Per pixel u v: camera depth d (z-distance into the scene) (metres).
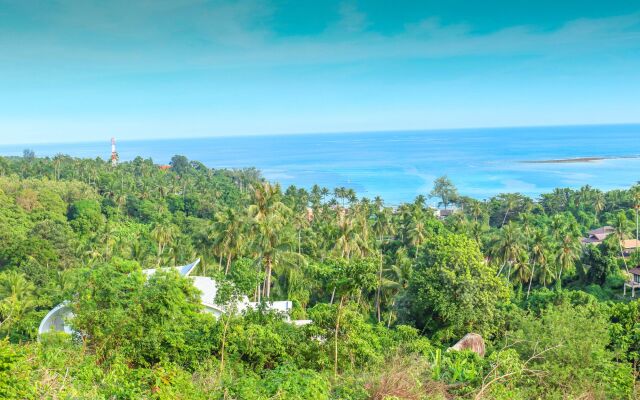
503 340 31.94
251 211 43.00
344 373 18.78
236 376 18.50
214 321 23.09
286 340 21.48
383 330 29.06
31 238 60.00
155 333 19.17
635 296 57.19
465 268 34.38
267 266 41.75
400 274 44.50
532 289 64.94
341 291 19.67
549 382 18.25
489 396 15.99
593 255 63.41
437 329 35.88
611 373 18.47
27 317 33.75
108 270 20.11
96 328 18.53
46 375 12.59
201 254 54.81
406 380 15.66
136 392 13.67
